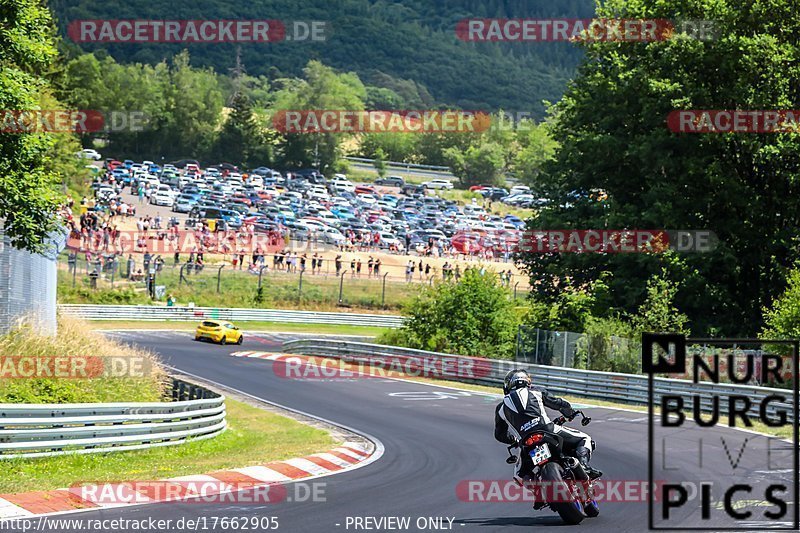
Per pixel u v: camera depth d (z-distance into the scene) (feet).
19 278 183.93
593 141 350.64
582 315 328.29
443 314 350.02
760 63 326.03
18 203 159.94
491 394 270.67
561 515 83.25
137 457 133.80
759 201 330.95
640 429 180.55
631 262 337.93
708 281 334.85
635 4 351.46
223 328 442.09
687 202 334.85
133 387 176.65
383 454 147.02
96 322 494.59
